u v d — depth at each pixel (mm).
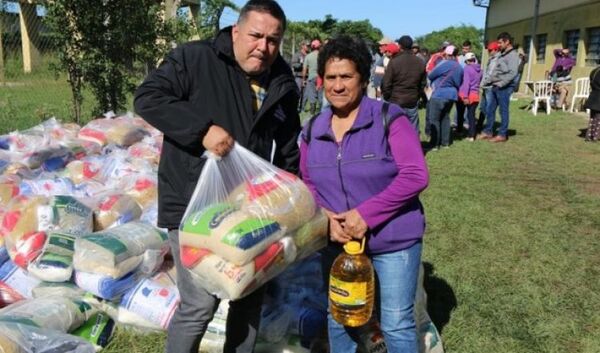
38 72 10805
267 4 2154
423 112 14938
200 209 2121
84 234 3426
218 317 3014
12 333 2525
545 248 4742
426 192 6590
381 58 13070
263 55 2178
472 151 9422
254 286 2090
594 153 9367
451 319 3500
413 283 2357
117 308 3152
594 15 17656
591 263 4426
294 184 2229
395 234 2279
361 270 2240
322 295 3164
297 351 3006
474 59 10523
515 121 13594
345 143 2279
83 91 9570
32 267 3162
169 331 2344
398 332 2361
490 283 4035
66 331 2889
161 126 2119
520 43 24672
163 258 3424
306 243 2248
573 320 3512
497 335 3328
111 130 5695
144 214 3881
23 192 4000
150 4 7895
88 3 7391
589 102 10484
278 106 2377
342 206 2346
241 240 1976
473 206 6000
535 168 8055
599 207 5992
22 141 5270
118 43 7711
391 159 2229
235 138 2248
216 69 2221
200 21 13523
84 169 4613
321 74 2260
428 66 13336
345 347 2611
